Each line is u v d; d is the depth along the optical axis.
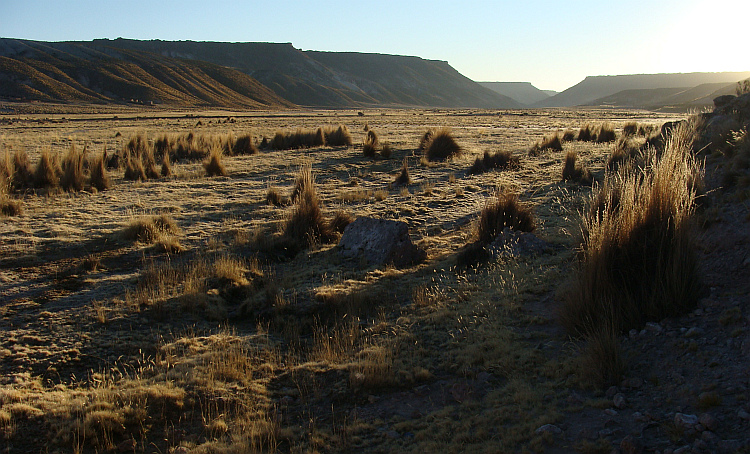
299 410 5.15
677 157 6.74
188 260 9.62
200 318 7.35
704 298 5.91
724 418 4.04
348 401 5.27
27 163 16.91
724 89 167.25
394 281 8.68
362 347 6.36
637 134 29.25
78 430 4.64
